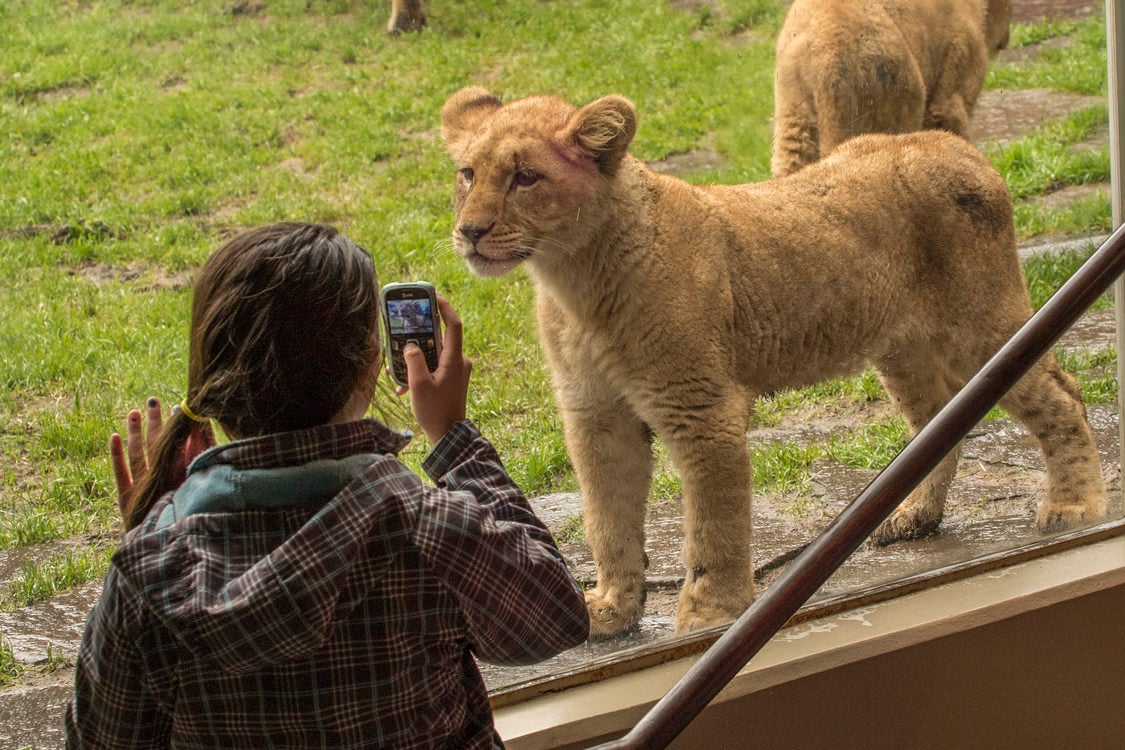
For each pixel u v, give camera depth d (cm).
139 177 362
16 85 377
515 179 273
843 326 312
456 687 143
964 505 307
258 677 130
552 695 233
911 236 316
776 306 298
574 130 276
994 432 328
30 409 289
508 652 143
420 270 367
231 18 419
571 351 290
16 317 308
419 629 134
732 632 168
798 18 386
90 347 306
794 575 169
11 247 325
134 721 131
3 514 266
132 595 127
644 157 405
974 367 329
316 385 136
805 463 311
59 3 400
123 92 387
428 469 153
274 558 125
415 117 407
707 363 281
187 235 352
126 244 342
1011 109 489
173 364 311
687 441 284
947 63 420
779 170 395
